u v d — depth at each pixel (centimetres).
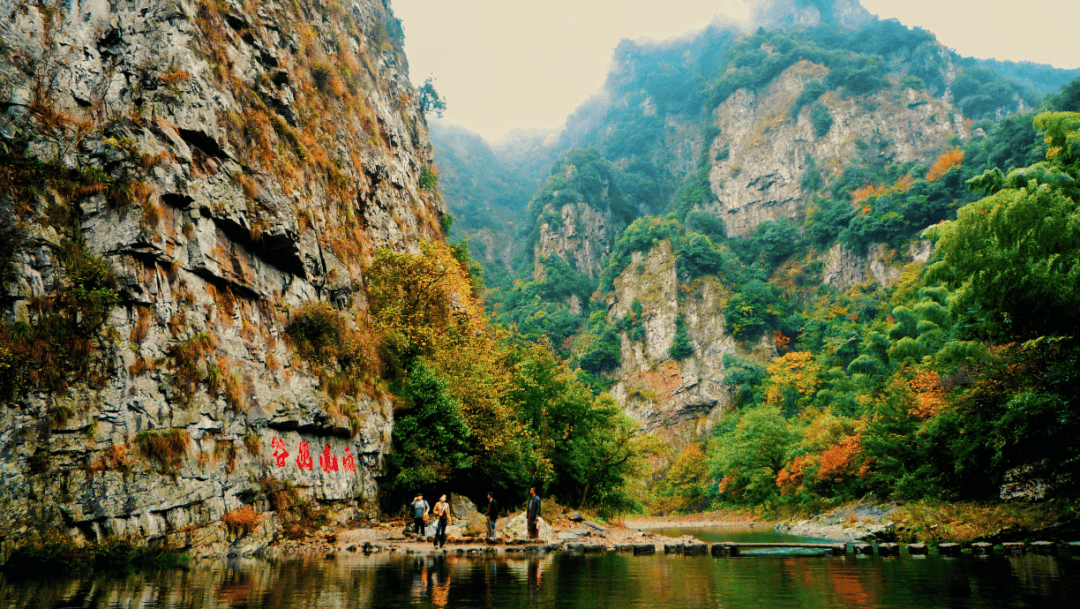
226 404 1991
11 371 1485
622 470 4475
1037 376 2662
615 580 1253
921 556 1834
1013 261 2312
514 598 1000
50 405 1530
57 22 1947
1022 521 2303
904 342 5647
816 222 16850
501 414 3155
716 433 13000
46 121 1819
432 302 3734
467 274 5781
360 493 2603
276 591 1073
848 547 2206
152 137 2000
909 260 14388
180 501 1719
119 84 2041
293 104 3075
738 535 4178
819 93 19888
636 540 2909
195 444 1828
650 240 17762
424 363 3150
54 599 979
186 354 1889
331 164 3278
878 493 4531
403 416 3019
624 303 17100
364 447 2669
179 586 1139
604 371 16288
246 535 1906
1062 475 2511
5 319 1548
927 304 5744
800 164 19150
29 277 1616
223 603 939
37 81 1847
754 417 8400
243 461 2012
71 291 1658
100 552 1480
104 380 1653
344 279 3022
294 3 3569
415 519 2416
